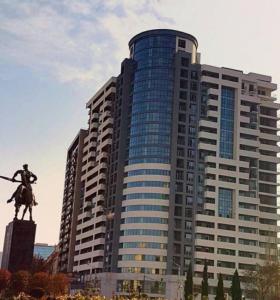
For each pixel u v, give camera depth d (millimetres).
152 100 167625
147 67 171500
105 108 187875
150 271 153875
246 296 143125
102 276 158500
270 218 171375
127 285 150250
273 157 176750
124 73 176750
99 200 177125
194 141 167875
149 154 163125
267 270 119875
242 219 166625
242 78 178500
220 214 164750
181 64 171250
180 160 164375
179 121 167250
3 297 34531
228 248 161875
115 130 178625
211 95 172625
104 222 172125
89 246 178375
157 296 151375
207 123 169125
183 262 156125
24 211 42062
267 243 142625
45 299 35500
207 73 174750
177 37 174125
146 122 166375
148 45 173875
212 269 158250
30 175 43094
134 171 163625
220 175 167625
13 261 40812
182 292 150000
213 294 156250
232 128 173500
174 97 168250
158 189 159750
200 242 158750
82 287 169500
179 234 158000
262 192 173500
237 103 175500
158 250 154875
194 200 162875
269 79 184375
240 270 160750
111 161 177000
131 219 159875
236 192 168000
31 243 41500
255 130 176000
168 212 158625
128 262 156500
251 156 172875
